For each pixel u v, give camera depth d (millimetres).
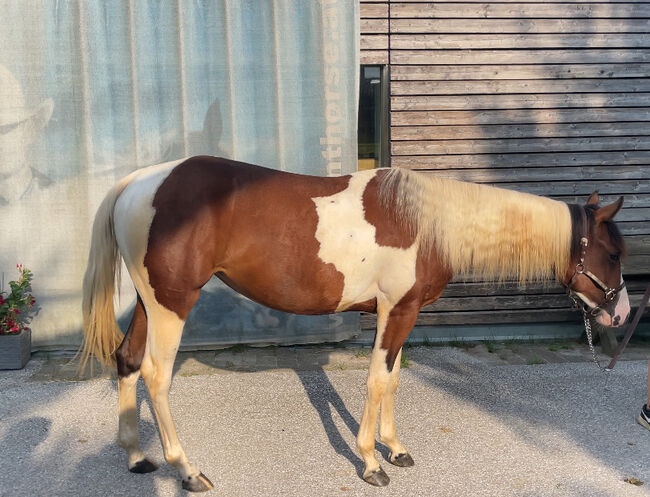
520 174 5137
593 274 3102
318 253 2754
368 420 2861
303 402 3824
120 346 2938
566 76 5074
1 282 4680
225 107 4750
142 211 2705
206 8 4637
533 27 4996
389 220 2816
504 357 4777
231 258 2777
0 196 4602
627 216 5230
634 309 4969
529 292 5145
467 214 2922
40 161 4621
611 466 3035
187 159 2871
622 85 5125
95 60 4590
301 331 4918
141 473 2896
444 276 2959
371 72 5090
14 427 3359
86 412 3582
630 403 3838
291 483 2850
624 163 5195
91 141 4648
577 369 4484
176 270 2676
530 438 3338
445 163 5078
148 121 4715
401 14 4887
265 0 4656
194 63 4691
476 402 3842
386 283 2842
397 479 2900
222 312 4824
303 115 4824
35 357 4637
